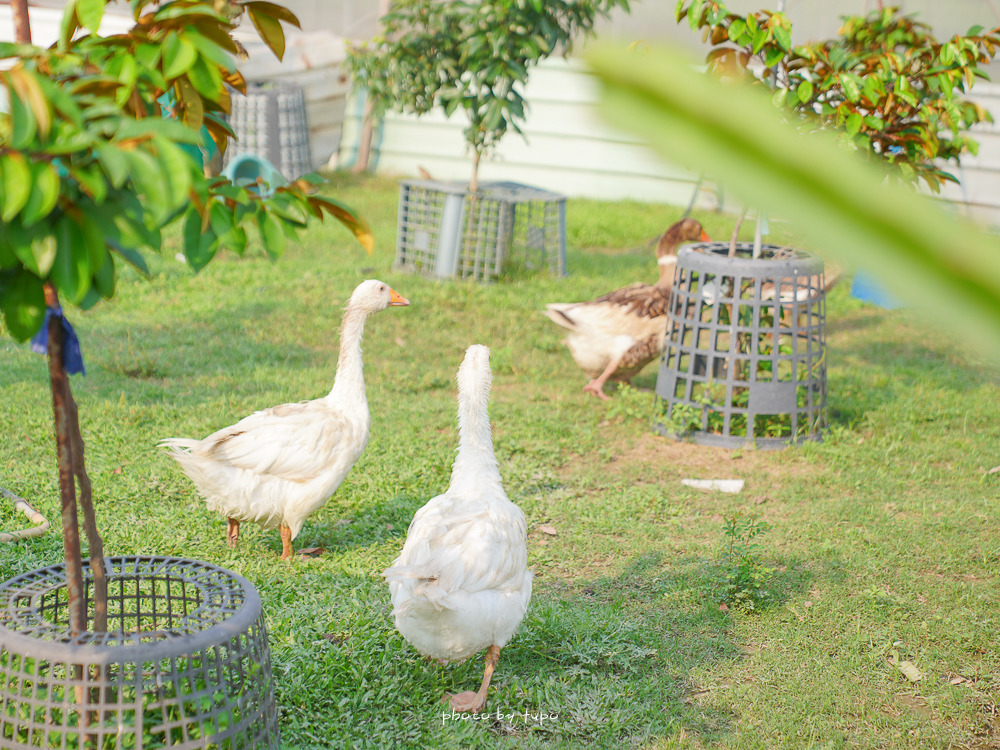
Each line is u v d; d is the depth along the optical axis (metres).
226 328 11.08
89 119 2.27
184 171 1.93
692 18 7.36
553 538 6.66
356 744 4.19
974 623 5.59
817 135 0.33
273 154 19.92
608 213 18.86
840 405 9.66
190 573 3.86
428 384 9.71
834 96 8.02
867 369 10.96
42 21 16.91
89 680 3.33
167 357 9.89
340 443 5.84
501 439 8.39
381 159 22.16
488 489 4.74
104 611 3.50
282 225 2.62
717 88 0.30
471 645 4.41
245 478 5.71
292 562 5.96
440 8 12.97
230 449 5.70
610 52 0.31
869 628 5.55
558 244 14.29
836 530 6.89
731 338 8.58
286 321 11.45
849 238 0.29
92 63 2.45
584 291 13.49
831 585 6.06
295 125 20.17
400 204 14.12
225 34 2.50
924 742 4.50
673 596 5.83
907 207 0.29
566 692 4.70
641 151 0.30
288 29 20.69
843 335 12.54
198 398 8.69
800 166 0.29
